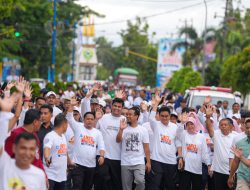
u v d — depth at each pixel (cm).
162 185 1747
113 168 1672
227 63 5594
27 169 912
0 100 938
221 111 2581
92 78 13375
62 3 7481
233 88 5134
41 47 5966
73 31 7581
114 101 1670
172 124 1725
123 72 10081
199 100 2884
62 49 7400
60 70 8169
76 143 1600
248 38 7869
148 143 1652
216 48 8369
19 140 892
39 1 5575
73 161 1593
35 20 5522
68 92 3084
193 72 6219
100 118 1706
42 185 927
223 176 1634
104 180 1667
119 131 1630
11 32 4669
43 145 1396
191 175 1728
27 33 5425
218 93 2945
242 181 1416
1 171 903
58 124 1387
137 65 14425
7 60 5725
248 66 4941
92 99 1930
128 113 1641
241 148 1427
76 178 1591
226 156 1625
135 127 1645
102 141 1609
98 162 1622
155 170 1694
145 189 1723
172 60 9775
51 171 1381
